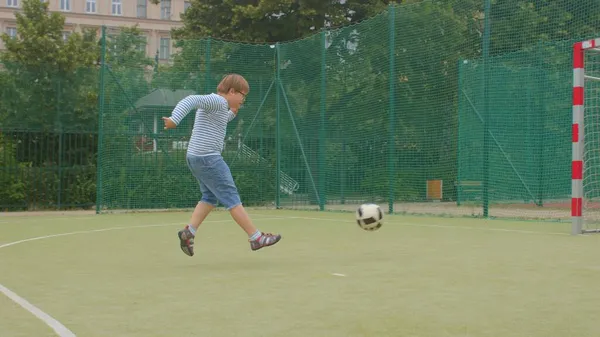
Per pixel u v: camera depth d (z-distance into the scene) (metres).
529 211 13.02
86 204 15.02
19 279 5.10
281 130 14.97
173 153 14.45
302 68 14.65
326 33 14.27
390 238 8.24
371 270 5.49
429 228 9.71
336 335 3.30
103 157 13.86
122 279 5.09
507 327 3.46
